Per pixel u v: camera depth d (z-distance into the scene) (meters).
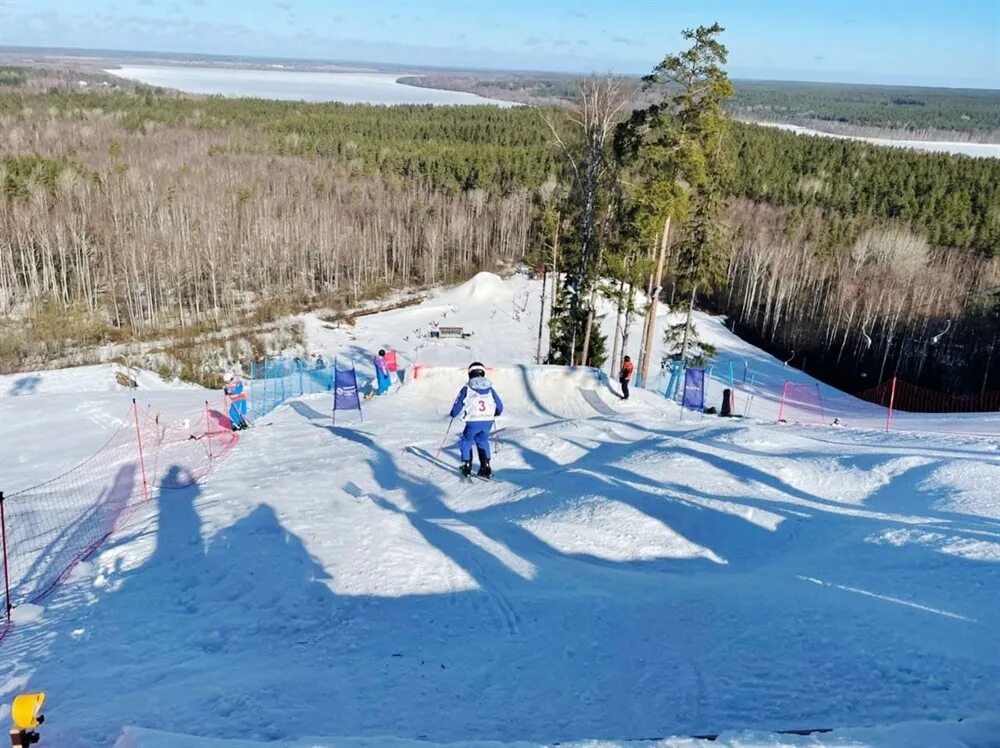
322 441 14.84
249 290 63.12
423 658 6.30
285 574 8.15
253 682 5.82
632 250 28.00
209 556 8.81
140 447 15.03
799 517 9.09
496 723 5.14
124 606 7.59
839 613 6.40
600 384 22.02
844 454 11.94
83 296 56.25
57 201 63.09
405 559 8.44
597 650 6.32
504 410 19.61
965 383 51.75
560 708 5.36
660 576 7.92
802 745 3.84
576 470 11.48
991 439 14.68
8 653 6.57
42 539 10.09
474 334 50.62
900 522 8.40
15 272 55.50
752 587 7.30
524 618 7.07
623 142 26.66
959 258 64.12
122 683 5.85
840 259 64.88
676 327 35.78
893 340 56.69
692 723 4.98
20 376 29.48
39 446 16.20
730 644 6.15
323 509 10.26
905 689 5.11
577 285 31.38
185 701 5.46
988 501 8.95
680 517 9.25
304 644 6.66
